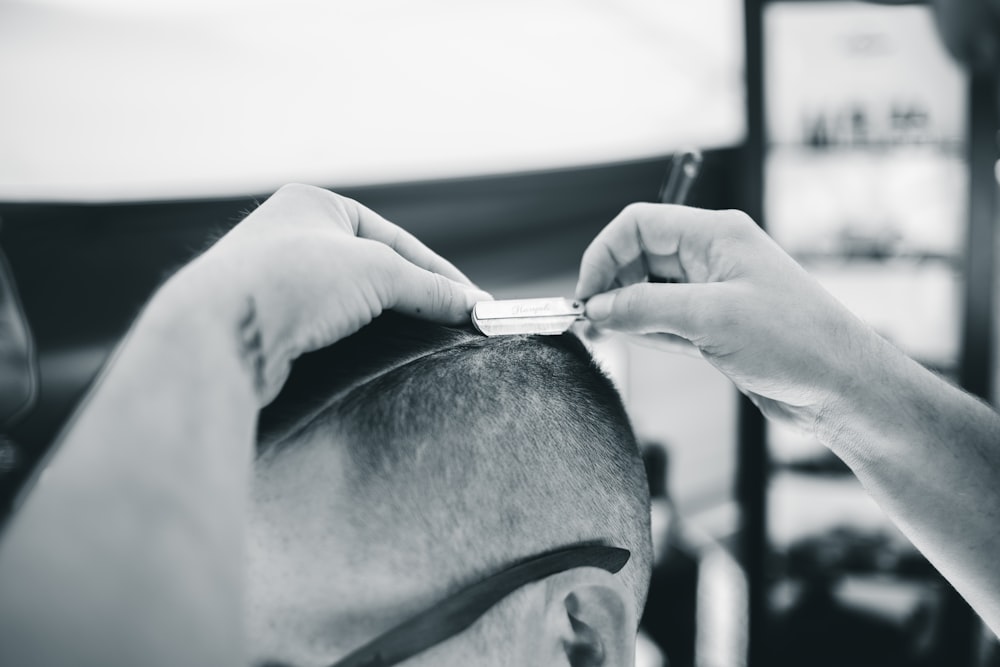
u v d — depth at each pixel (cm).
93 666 34
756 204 245
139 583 36
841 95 243
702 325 70
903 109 241
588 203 296
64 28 236
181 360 44
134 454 40
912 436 74
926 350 245
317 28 261
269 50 260
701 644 266
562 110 288
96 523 37
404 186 283
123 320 253
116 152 253
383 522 57
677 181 90
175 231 260
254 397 48
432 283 62
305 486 57
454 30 272
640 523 73
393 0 263
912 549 247
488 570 59
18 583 35
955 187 240
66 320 247
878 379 73
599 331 83
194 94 257
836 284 250
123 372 43
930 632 245
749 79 242
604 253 79
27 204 241
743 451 256
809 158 246
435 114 281
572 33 279
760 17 239
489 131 286
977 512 75
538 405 66
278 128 270
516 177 290
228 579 39
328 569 56
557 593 61
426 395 61
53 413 238
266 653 56
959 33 212
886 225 245
